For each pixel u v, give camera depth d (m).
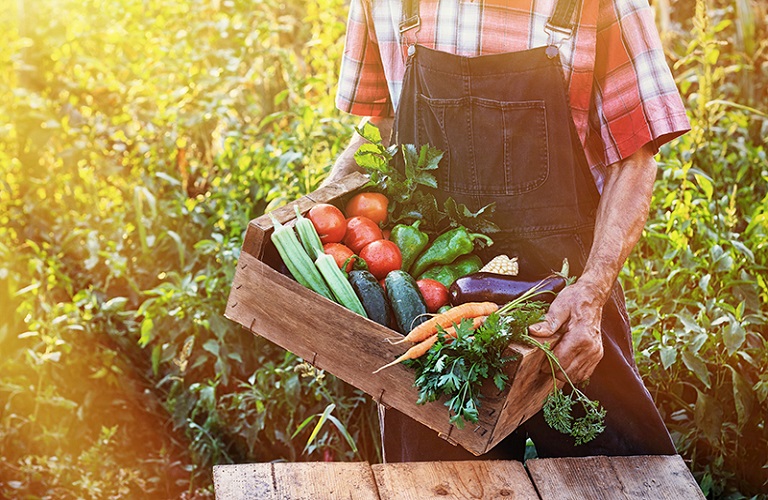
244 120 4.61
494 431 2.70
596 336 2.77
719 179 4.15
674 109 2.91
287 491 2.69
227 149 4.22
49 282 4.21
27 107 4.51
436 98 2.98
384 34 3.11
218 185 4.22
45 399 4.02
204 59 4.54
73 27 4.66
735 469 3.48
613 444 3.05
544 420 3.07
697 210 3.80
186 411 3.97
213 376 4.06
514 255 2.99
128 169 4.46
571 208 2.96
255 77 4.49
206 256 4.18
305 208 2.96
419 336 2.71
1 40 4.72
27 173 4.53
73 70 4.69
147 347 4.17
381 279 2.92
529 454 3.56
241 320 2.90
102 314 4.13
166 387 4.14
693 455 3.47
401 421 3.18
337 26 4.57
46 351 4.12
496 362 2.65
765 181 4.12
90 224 4.39
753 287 3.57
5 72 4.69
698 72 4.42
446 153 3.00
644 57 2.92
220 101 4.32
